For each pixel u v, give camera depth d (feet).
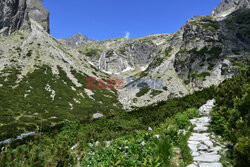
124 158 13.43
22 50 258.57
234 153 11.86
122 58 572.51
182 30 452.35
